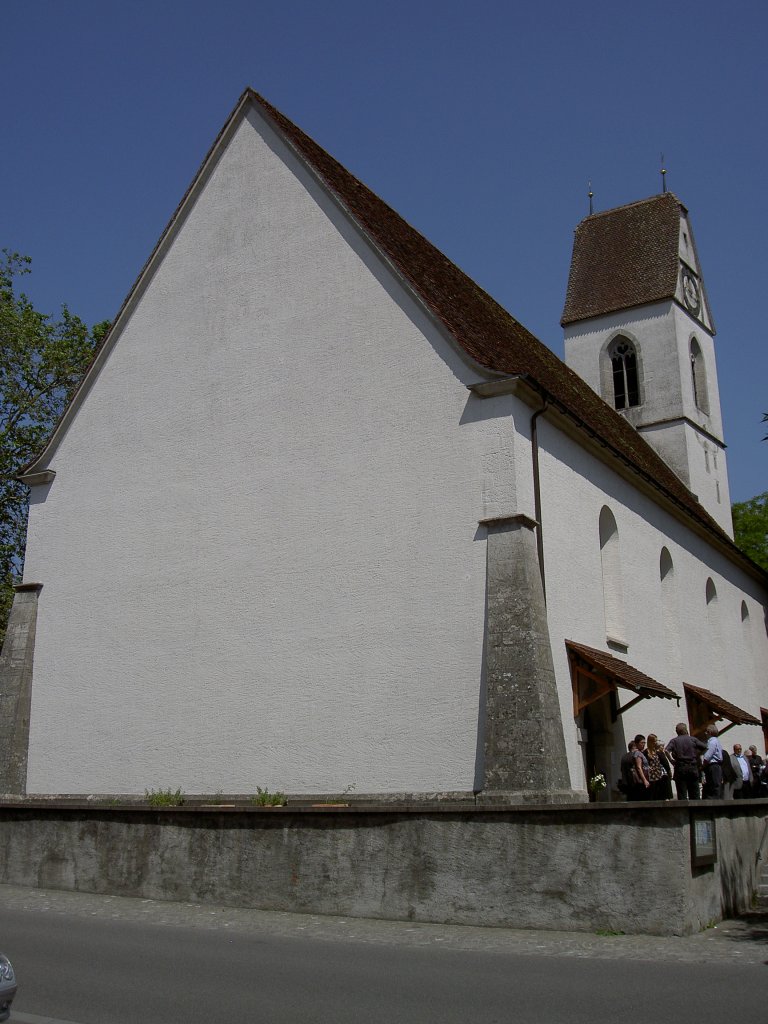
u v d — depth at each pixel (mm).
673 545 29219
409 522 19719
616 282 43156
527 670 17703
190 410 23078
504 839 13148
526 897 12891
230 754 20734
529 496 19422
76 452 24578
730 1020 8336
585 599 21719
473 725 18203
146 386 23859
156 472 23219
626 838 12508
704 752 21031
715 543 33312
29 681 23750
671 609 28812
